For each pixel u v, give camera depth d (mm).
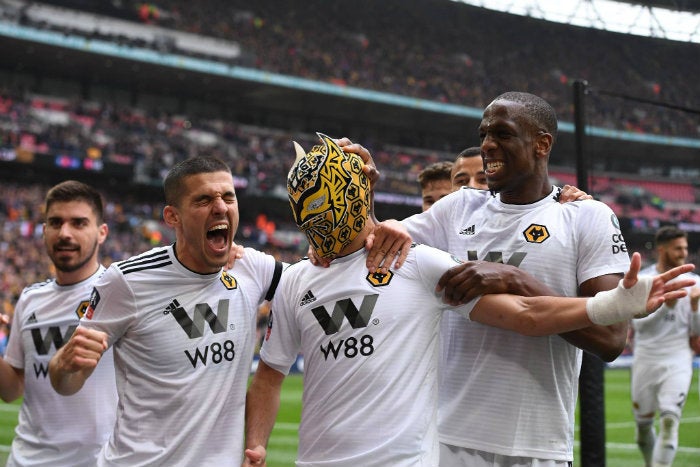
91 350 2504
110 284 2734
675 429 5918
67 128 25078
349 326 2566
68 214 3555
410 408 2498
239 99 31188
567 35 34312
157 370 2699
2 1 24828
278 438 8445
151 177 24953
